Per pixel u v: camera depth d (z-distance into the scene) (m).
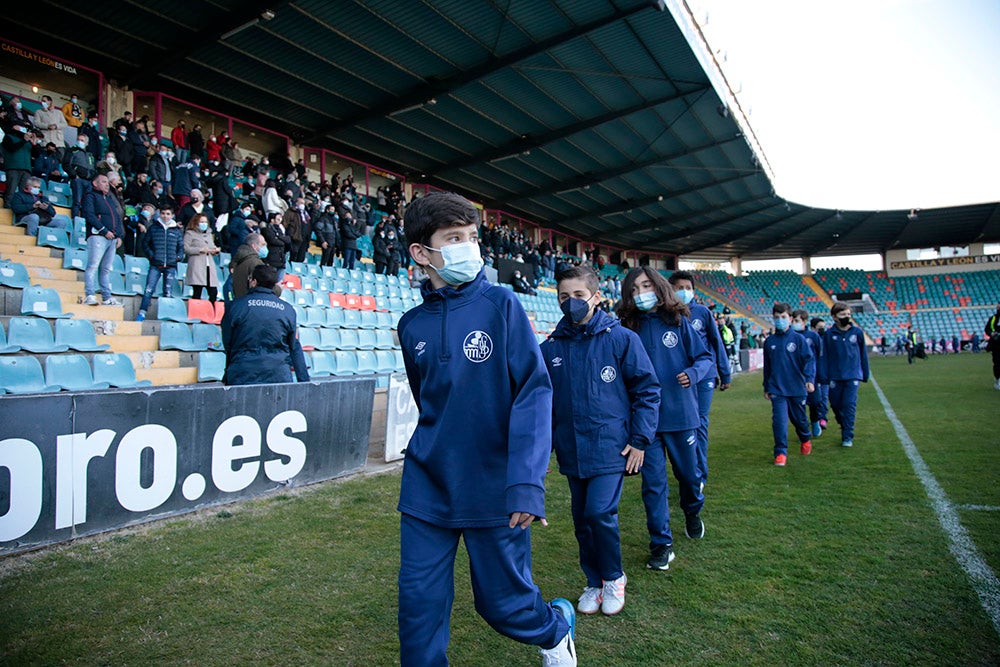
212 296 8.63
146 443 3.70
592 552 2.70
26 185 8.46
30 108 11.62
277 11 10.66
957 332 35.53
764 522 3.77
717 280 40.34
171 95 13.59
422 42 12.02
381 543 3.39
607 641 2.32
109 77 12.68
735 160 21.05
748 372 20.55
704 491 4.63
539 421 1.62
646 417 2.67
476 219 1.82
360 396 5.23
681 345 3.44
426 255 1.77
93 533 3.46
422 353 1.74
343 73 13.22
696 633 2.36
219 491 4.12
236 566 3.04
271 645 2.27
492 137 17.41
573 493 2.77
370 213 16.05
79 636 2.32
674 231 32.12
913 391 11.62
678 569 3.04
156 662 2.14
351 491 4.57
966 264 39.72
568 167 20.45
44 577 2.88
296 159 16.56
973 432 6.70
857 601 2.58
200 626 2.42
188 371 7.36
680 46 12.78
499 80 14.03
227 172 12.41
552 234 28.95
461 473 1.65
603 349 2.75
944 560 3.00
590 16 11.49
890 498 4.19
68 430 3.35
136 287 8.44
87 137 10.28
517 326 1.71
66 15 10.66
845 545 3.28
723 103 15.73
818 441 6.87
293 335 4.92
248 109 14.84
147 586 2.79
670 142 18.77
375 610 2.57
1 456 3.10
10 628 2.38
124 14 10.64
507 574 1.66
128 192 9.96
